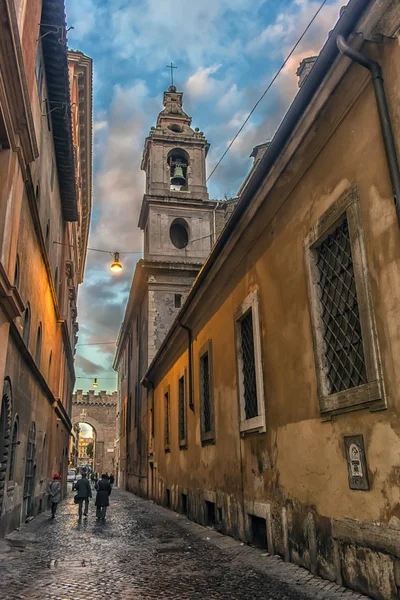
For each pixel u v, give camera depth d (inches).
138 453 1194.0
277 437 313.3
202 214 1263.5
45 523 588.1
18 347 460.4
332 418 243.8
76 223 1280.8
